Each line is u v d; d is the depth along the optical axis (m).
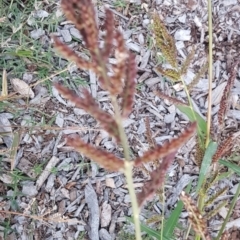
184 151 0.48
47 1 0.53
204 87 0.51
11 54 0.50
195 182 0.48
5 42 0.49
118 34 0.17
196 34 0.53
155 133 0.50
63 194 0.48
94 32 0.17
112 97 0.18
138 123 0.50
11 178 0.47
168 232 0.38
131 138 0.49
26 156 0.48
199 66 0.52
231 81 0.32
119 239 0.46
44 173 0.48
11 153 0.47
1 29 0.52
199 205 0.34
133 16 0.54
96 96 0.51
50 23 0.52
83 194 0.48
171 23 0.53
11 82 0.50
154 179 0.21
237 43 0.53
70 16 0.17
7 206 0.47
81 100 0.18
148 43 0.52
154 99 0.51
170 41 0.31
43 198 0.47
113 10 0.54
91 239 0.46
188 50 0.53
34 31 0.52
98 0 0.53
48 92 0.50
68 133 0.49
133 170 0.48
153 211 0.47
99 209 0.47
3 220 0.46
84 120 0.50
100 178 0.48
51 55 0.51
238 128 0.49
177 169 0.48
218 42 0.53
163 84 0.51
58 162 0.49
